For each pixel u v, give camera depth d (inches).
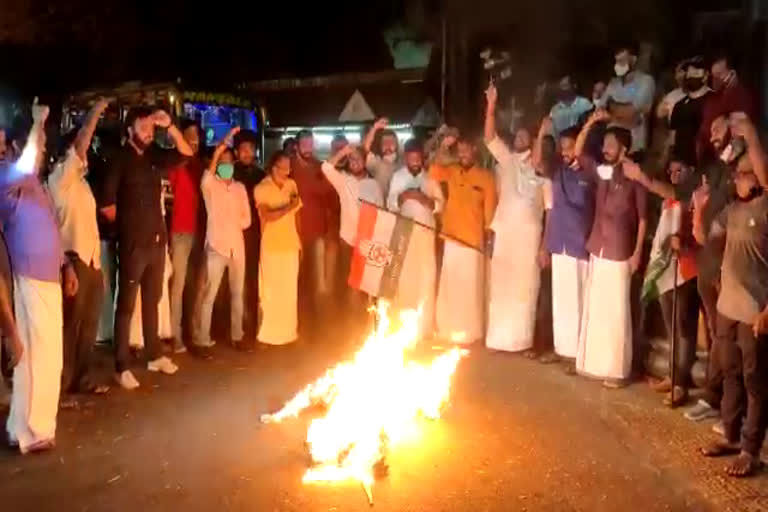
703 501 187.9
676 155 305.1
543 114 422.3
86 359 262.4
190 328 317.4
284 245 315.9
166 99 482.3
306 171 330.0
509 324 316.2
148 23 695.7
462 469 204.5
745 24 364.8
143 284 277.3
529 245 311.4
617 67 356.8
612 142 273.6
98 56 695.7
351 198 320.5
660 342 291.1
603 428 234.8
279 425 234.8
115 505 184.1
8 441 220.7
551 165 307.9
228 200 304.7
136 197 264.8
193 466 205.9
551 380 283.4
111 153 291.4
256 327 327.6
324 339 332.8
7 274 208.8
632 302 288.7
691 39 407.2
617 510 183.2
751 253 197.2
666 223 263.0
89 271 254.5
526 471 203.6
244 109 515.8
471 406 254.1
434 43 628.4
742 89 293.4
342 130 553.6
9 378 265.4
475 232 321.1
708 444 222.2
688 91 316.8
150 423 236.8
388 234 303.3
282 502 185.6
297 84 642.2
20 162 210.5
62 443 221.1
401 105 591.8
